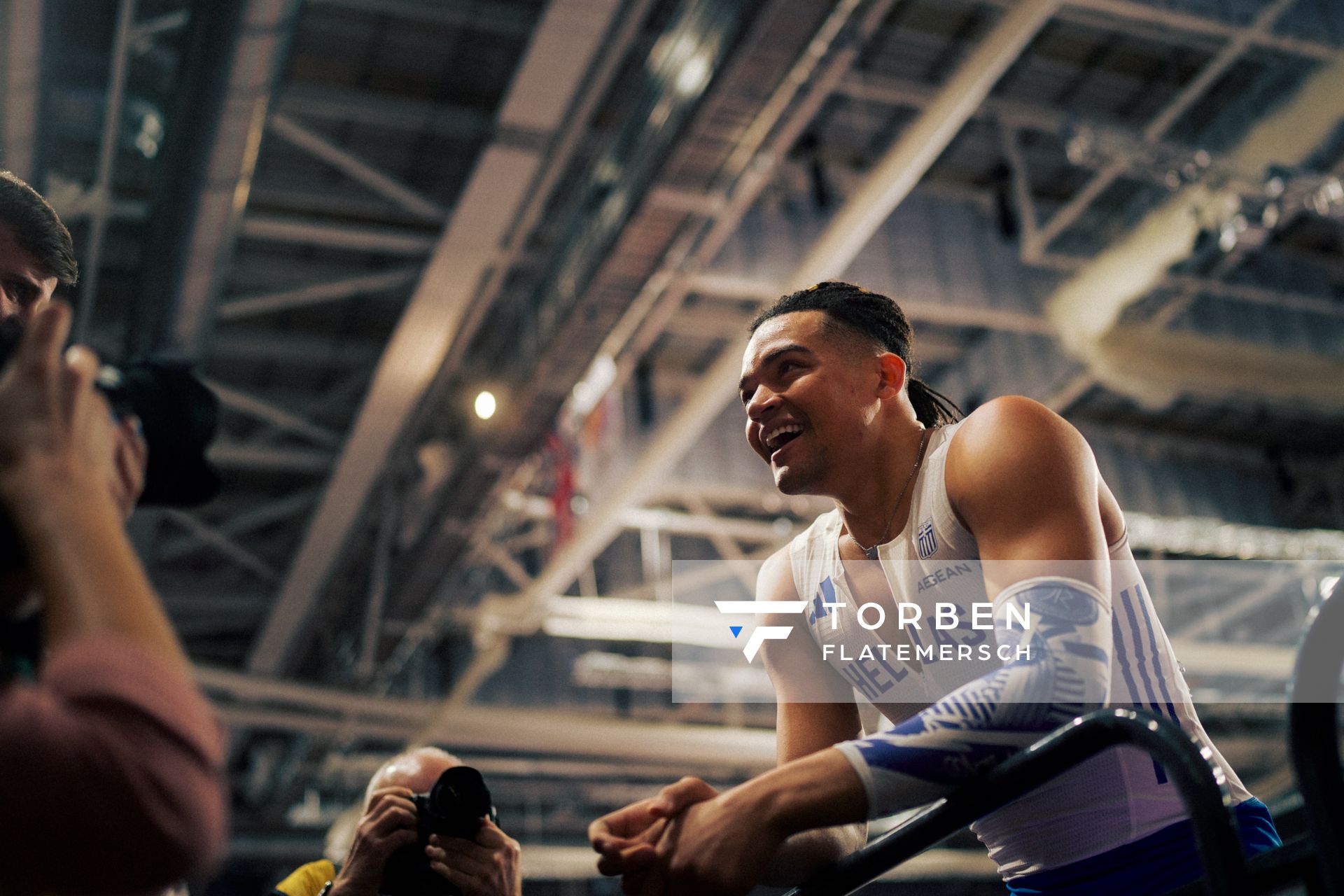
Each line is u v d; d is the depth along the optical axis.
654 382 13.48
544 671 16.77
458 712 12.60
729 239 10.88
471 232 8.63
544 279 9.76
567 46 7.22
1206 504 16.02
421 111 8.80
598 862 1.09
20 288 1.40
